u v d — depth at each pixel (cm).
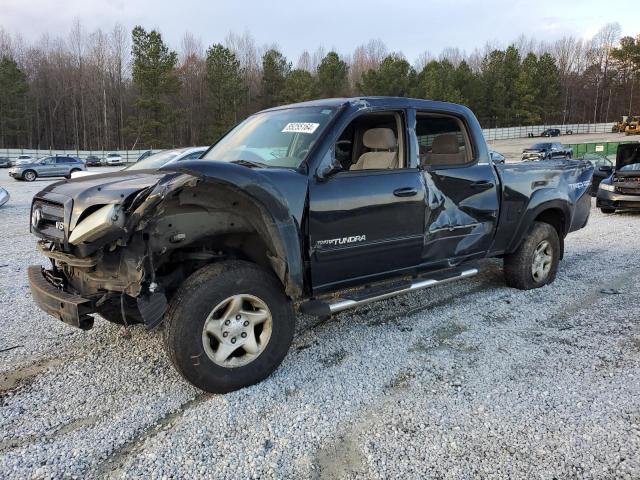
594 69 9588
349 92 7112
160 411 304
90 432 283
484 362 365
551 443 267
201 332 303
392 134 398
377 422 290
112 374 355
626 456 255
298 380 340
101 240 291
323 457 259
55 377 351
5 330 439
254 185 304
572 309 479
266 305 328
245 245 352
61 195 327
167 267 339
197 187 299
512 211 488
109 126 7306
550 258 548
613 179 1173
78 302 300
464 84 7162
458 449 264
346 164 448
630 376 339
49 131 7488
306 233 339
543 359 369
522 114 7488
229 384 318
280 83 6469
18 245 844
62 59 7694
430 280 420
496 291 537
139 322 342
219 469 250
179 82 5859
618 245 794
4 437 279
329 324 446
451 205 428
